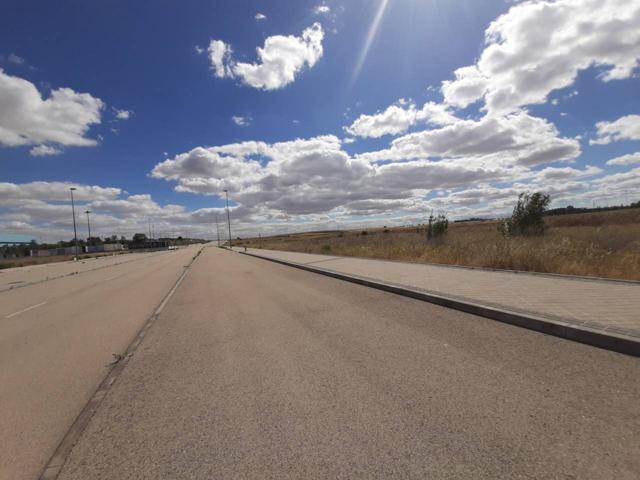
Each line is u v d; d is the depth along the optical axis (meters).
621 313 5.48
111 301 11.98
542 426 2.85
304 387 3.96
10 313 10.69
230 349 5.63
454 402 3.35
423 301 8.07
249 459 2.72
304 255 28.12
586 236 18.16
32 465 2.91
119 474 2.66
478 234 26.89
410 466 2.49
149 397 4.03
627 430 2.73
